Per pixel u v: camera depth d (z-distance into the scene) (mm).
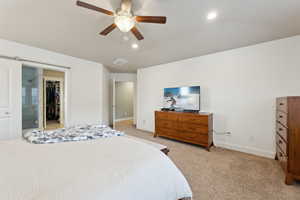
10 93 2711
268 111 2688
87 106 4098
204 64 3531
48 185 763
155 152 1308
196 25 2070
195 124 3182
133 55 3564
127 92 7355
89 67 4125
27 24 2092
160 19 1577
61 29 2252
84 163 1026
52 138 1602
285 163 1938
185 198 1275
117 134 1961
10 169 930
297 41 2395
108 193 758
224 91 3215
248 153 2887
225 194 1664
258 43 2748
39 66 3152
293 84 2438
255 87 2820
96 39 2625
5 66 2650
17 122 2793
